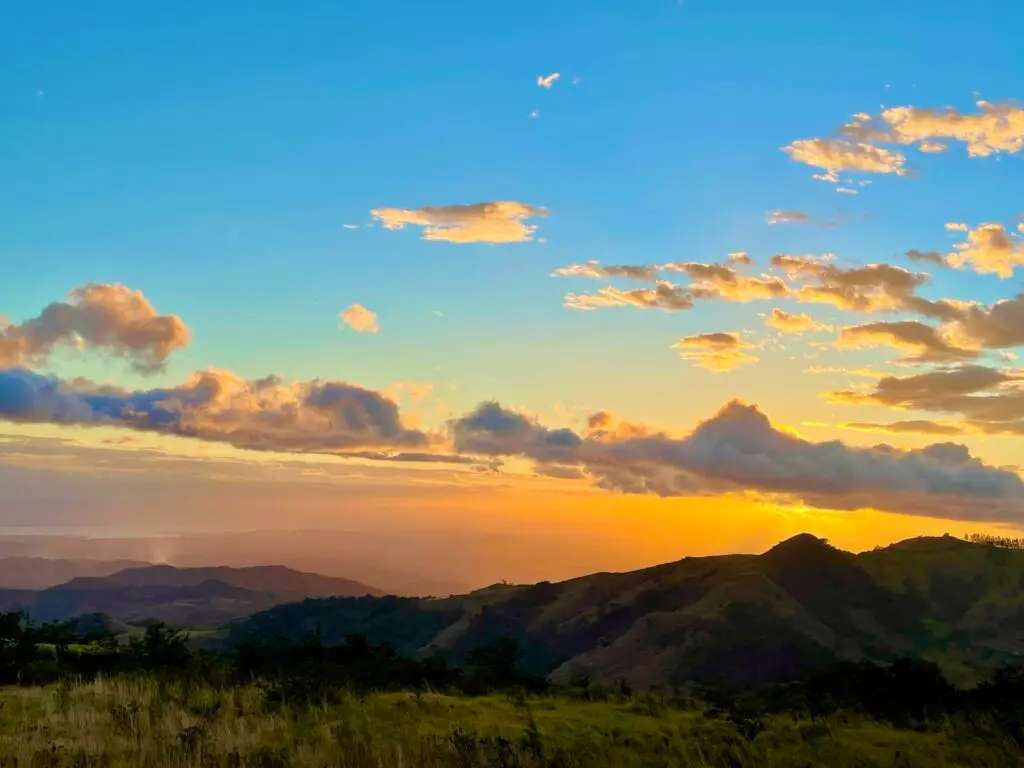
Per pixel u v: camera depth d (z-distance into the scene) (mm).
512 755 14555
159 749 14711
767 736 17156
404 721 17656
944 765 15844
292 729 16531
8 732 15969
